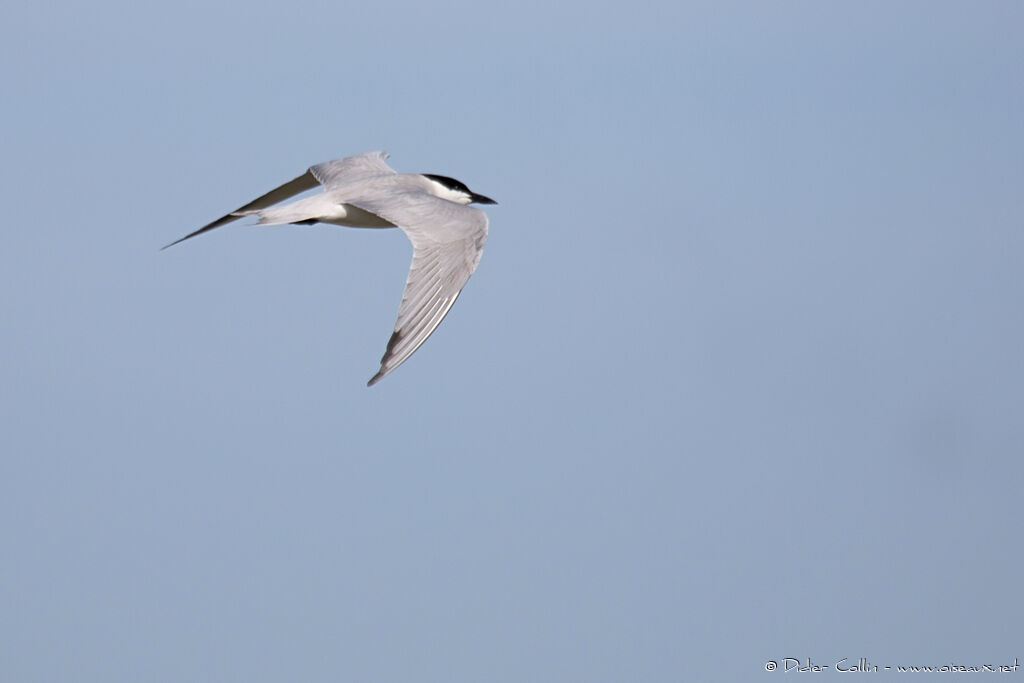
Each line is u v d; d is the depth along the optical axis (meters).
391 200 15.45
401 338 13.65
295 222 16.58
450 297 13.93
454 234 14.35
